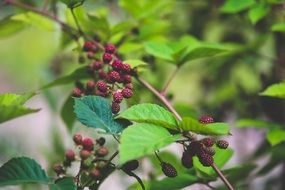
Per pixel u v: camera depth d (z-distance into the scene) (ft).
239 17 4.60
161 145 2.41
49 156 4.57
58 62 5.30
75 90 3.02
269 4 3.79
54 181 2.59
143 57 3.90
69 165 2.70
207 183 3.09
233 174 3.31
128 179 5.01
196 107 5.21
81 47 3.57
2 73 8.60
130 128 2.45
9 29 3.88
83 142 2.69
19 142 5.60
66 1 3.05
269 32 4.50
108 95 2.84
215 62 5.11
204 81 5.36
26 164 2.60
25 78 8.19
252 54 4.60
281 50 4.66
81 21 3.59
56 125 4.69
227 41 5.25
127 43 3.88
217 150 3.21
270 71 4.84
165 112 2.61
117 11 5.13
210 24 5.22
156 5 3.98
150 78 4.40
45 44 7.79
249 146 5.37
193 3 5.08
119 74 2.87
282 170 4.62
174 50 3.52
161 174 3.84
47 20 3.84
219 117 5.05
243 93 4.98
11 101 2.63
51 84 3.34
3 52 8.18
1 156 5.41
